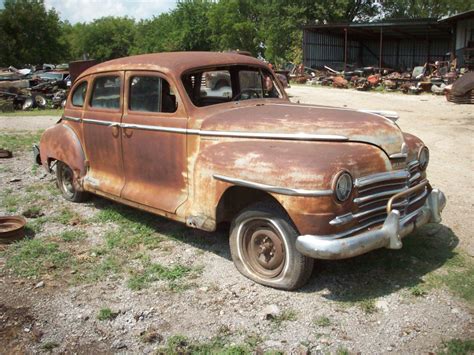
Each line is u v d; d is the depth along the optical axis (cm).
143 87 520
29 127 1470
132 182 548
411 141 466
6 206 659
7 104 2075
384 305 394
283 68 4422
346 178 377
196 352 342
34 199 690
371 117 444
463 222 568
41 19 6556
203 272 461
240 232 439
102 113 573
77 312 398
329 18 4597
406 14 5138
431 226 554
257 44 6097
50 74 2591
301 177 376
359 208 392
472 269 450
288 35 4800
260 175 398
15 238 538
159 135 498
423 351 337
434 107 1828
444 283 425
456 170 808
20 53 6366
